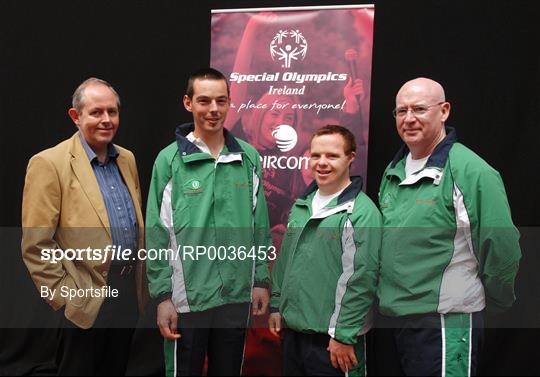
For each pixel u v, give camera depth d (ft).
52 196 8.34
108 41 10.90
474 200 7.68
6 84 11.10
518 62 9.94
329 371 8.19
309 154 9.61
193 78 8.62
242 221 8.68
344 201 8.22
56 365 9.70
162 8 10.77
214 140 8.74
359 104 9.50
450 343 7.88
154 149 10.89
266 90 9.73
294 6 10.26
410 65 10.18
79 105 8.45
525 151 9.99
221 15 9.86
